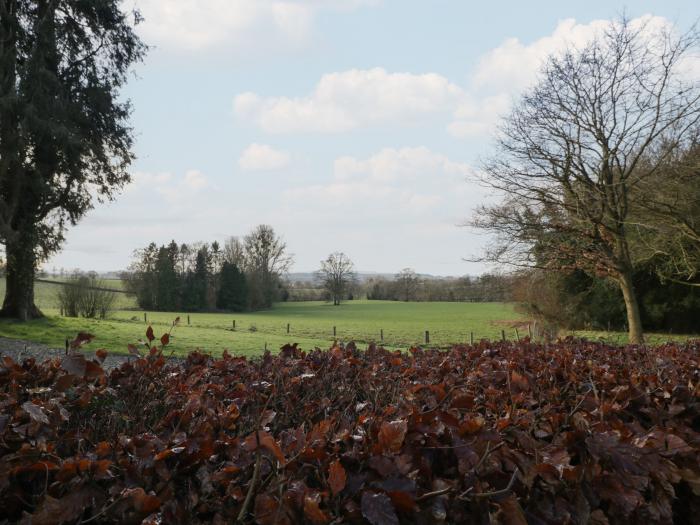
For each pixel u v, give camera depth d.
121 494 1.56
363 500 1.51
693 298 24.80
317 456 1.76
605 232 19.73
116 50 22.34
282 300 71.31
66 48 21.36
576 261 19.81
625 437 2.25
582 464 2.11
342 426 2.13
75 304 31.95
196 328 29.52
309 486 1.77
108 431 2.30
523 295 24.50
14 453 1.80
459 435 1.97
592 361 4.48
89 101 21.53
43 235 22.88
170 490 1.65
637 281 25.64
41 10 20.81
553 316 25.12
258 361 4.24
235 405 2.45
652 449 2.19
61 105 19.69
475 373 3.59
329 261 66.12
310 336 28.69
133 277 53.03
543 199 19.06
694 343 6.99
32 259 23.14
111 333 21.06
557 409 2.85
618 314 25.47
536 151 18.62
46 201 21.81
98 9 21.14
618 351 5.80
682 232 18.58
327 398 2.88
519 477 1.92
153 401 2.73
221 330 29.28
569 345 6.30
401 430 1.76
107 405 2.69
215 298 55.62
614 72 17.89
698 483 2.41
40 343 16.11
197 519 1.64
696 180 18.08
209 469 1.84
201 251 57.06
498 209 19.41
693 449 2.49
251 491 1.51
